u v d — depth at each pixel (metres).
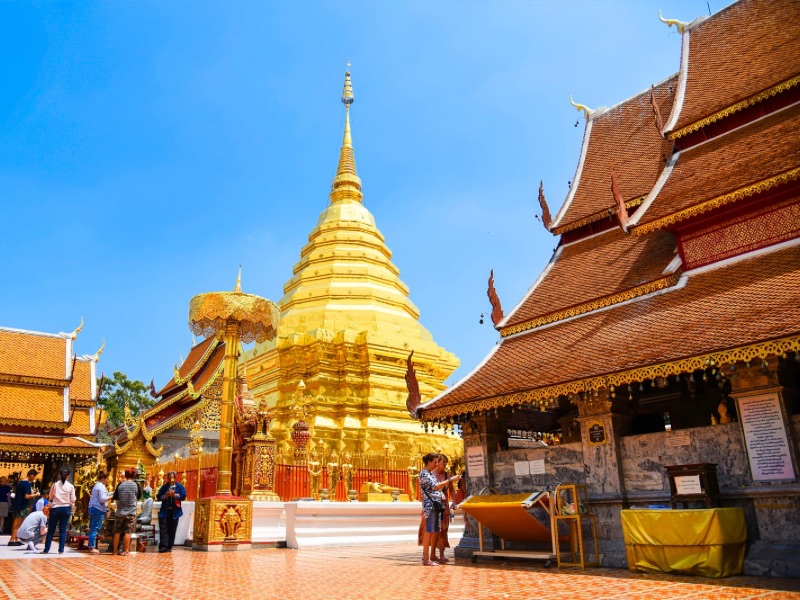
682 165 15.86
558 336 15.16
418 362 35.16
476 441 15.42
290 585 9.71
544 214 19.70
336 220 41.84
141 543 17.12
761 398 10.74
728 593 8.20
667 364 11.01
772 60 15.82
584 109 22.17
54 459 30.66
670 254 14.98
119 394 63.22
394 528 21.25
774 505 10.36
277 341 33.72
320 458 22.91
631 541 10.98
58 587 9.68
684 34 19.56
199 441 27.70
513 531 13.44
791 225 12.66
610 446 12.66
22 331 31.22
